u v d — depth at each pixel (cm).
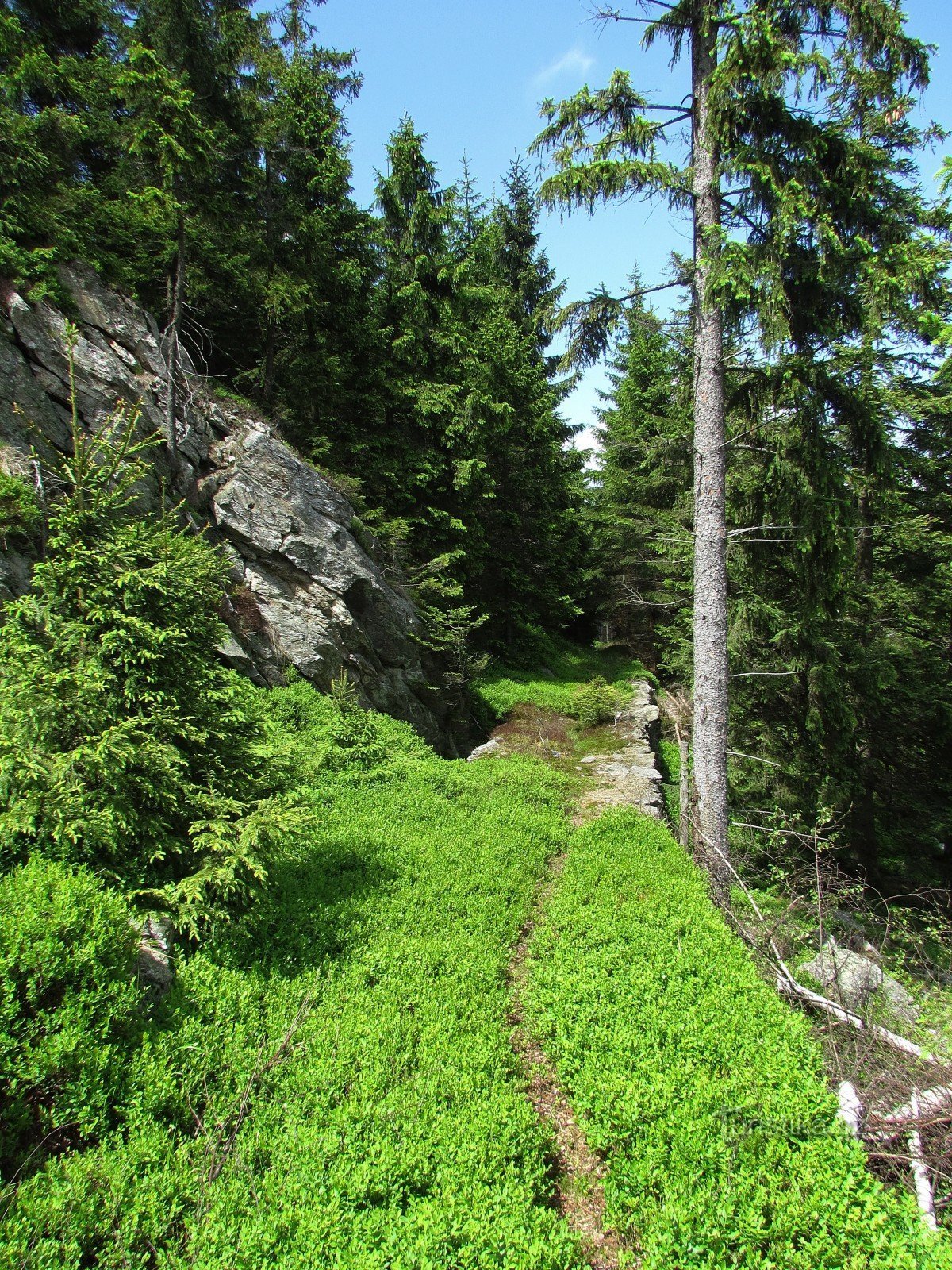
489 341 2350
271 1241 323
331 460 1678
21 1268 292
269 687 1212
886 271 857
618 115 956
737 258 824
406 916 666
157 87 1152
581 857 905
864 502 1390
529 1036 556
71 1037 384
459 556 1930
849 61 859
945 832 1424
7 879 448
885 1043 554
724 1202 364
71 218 1184
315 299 1606
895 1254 338
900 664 1352
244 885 568
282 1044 454
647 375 2755
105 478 586
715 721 952
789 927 789
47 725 504
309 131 1667
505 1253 336
